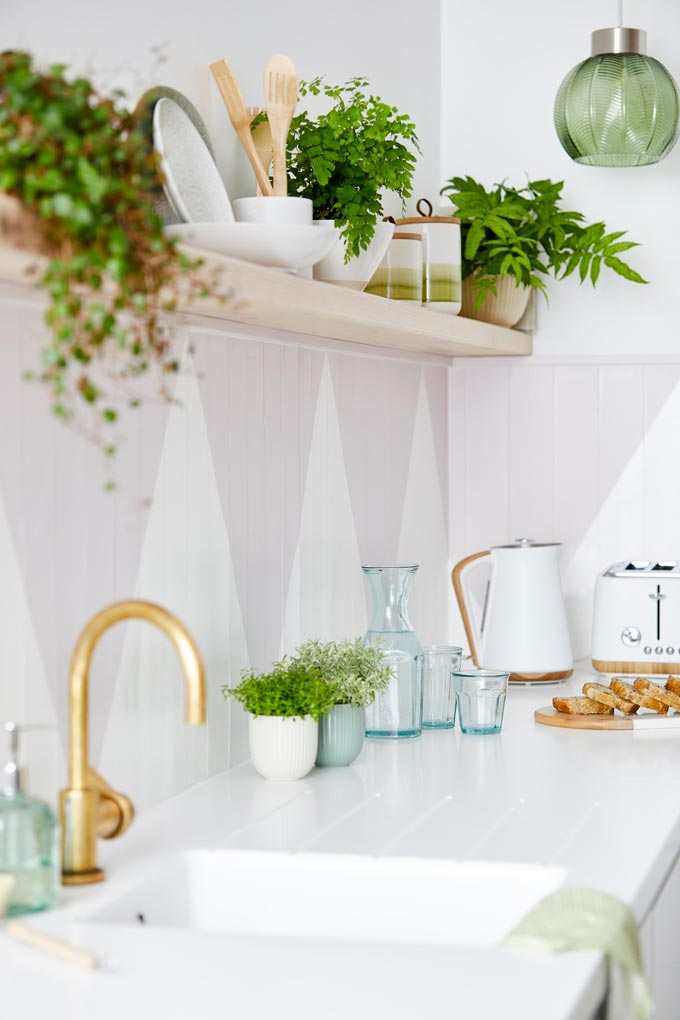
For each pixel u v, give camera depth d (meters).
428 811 1.75
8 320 1.46
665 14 2.88
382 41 2.67
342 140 1.92
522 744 2.20
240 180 2.02
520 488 3.05
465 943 1.50
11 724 1.34
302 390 2.27
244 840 1.62
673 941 1.64
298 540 2.26
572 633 3.04
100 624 1.41
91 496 1.63
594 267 2.79
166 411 1.81
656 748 2.16
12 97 1.14
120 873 1.48
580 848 1.57
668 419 2.95
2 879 1.32
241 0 2.05
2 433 1.45
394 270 2.25
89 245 1.17
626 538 2.99
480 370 3.06
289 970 1.20
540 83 2.98
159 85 1.79
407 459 2.81
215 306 1.70
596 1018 1.26
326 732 2.00
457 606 3.09
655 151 2.63
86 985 1.16
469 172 3.03
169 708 1.83
